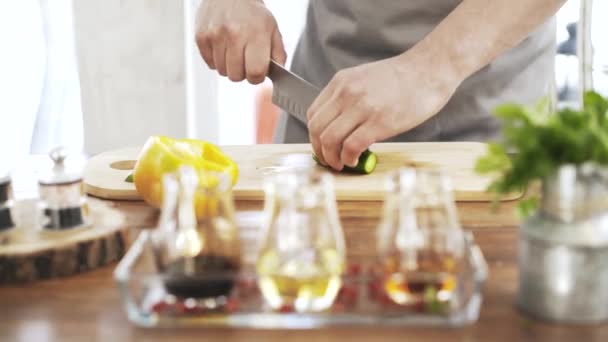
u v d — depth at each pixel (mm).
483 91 1744
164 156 1331
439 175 1062
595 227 1036
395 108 1476
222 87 2488
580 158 1033
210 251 1085
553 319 1051
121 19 2305
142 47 2332
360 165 1485
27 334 1054
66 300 1115
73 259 1167
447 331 1042
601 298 1044
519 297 1076
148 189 1345
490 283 1131
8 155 2326
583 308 1044
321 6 1811
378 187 1425
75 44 2326
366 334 1040
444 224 1061
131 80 2363
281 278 1058
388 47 1742
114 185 1450
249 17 1642
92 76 2355
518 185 1038
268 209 1075
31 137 2385
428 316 1051
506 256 1201
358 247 1229
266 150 1637
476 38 1504
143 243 1146
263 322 1053
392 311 1059
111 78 2359
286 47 2479
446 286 1055
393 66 1506
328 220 1072
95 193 1448
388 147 1643
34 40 2301
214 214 1090
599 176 1032
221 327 1056
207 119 2492
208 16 1681
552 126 1029
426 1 1692
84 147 2426
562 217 1043
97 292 1132
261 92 2516
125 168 1561
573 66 2303
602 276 1040
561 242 1035
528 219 1070
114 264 1200
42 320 1078
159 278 1063
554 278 1044
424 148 1631
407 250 1060
